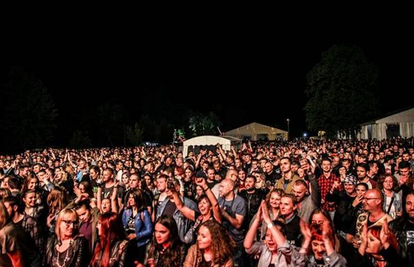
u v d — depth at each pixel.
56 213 6.45
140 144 57.34
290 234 5.21
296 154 15.07
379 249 4.66
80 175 12.19
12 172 13.09
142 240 5.97
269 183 9.38
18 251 4.77
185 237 5.60
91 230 5.84
